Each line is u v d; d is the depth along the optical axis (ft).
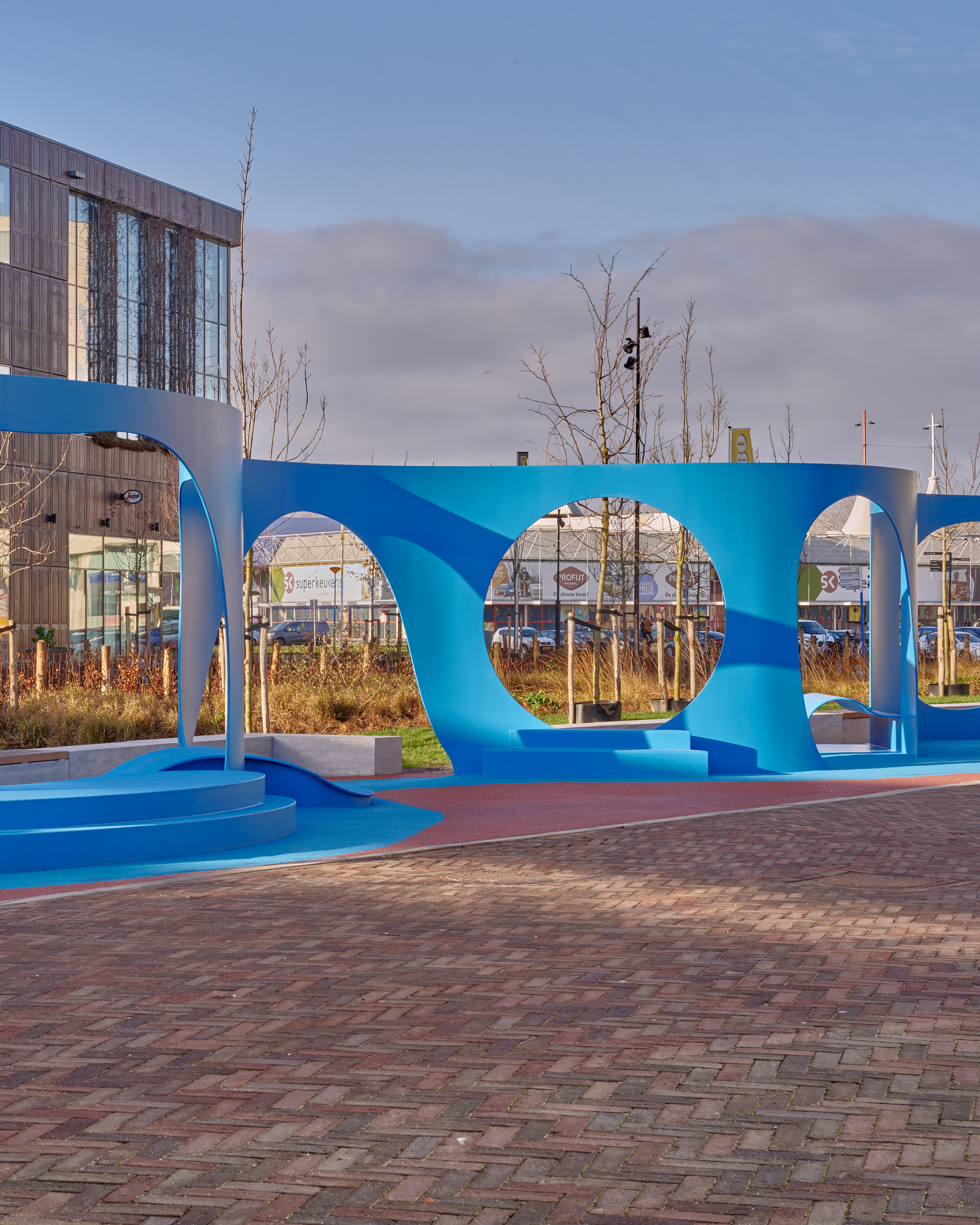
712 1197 12.59
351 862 31.96
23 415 34.14
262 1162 13.47
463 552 51.34
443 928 24.43
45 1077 16.14
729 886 28.37
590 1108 14.96
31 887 28.78
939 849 33.04
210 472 37.55
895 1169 13.14
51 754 43.37
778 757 51.44
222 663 68.74
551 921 25.04
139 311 131.54
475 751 51.70
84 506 126.31
